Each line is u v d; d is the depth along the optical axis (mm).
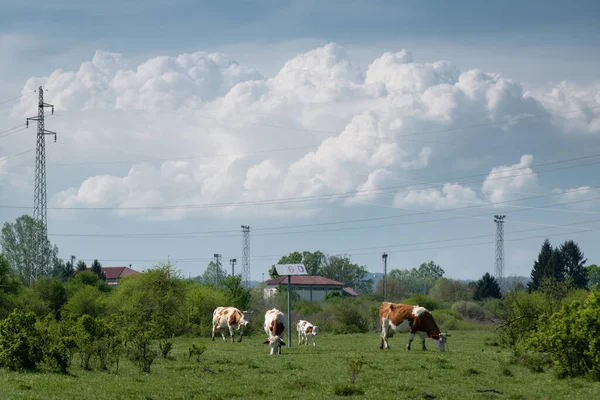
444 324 87812
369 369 30781
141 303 67938
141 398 22375
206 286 78812
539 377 28141
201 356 37906
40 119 91812
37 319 31734
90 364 31844
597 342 26719
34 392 22906
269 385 25641
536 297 52000
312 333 50594
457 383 26438
